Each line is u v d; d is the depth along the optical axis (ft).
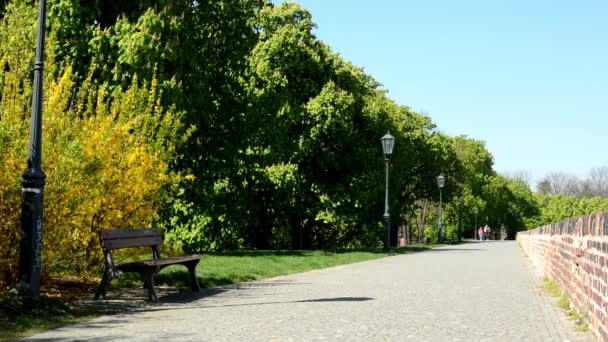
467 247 146.61
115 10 61.77
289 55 107.65
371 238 153.58
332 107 109.19
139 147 42.78
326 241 148.77
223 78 75.36
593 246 26.78
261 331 26.23
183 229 91.35
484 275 58.95
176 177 48.44
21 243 30.71
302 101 114.01
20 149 34.50
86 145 38.14
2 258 34.35
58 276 44.37
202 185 78.64
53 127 36.50
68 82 39.19
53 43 40.98
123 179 40.86
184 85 62.95
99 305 33.94
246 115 80.28
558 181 529.86
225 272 53.62
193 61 63.46
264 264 64.39
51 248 36.83
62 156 35.42
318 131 109.91
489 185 310.65
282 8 115.65
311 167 116.26
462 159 258.37
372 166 121.49
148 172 42.96
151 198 44.45
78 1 56.24
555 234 48.96
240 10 75.72
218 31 74.54
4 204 33.63
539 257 65.98
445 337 25.25
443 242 190.90
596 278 25.53
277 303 36.19
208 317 30.32
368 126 128.26
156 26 56.90
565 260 39.93
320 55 116.78
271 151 98.73
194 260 41.93
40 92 31.37
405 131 167.53
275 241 142.82
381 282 50.62
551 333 26.58
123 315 30.86
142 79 55.42
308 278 54.34
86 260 42.09
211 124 75.51
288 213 124.16
